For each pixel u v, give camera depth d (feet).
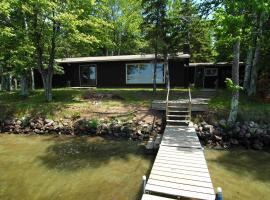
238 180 24.71
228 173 26.32
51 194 22.11
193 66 83.35
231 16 32.27
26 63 55.36
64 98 57.57
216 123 40.27
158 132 40.24
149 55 73.00
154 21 54.95
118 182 24.27
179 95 56.03
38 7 45.24
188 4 54.70
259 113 41.55
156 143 32.60
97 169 27.48
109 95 57.47
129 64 72.13
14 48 50.57
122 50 130.41
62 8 47.65
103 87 75.41
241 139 37.17
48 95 55.01
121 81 73.41
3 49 51.29
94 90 64.85
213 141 37.06
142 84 71.51
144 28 57.52
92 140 39.01
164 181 20.67
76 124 43.68
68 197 21.57
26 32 47.65
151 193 19.76
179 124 40.37
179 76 68.28
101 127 42.16
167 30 55.21
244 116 41.32
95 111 47.50
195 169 22.97
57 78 82.43
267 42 44.47
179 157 26.05
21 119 47.26
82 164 28.96
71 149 34.55
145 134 39.81
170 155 26.66
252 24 39.14
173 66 68.28
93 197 21.50
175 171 22.57
